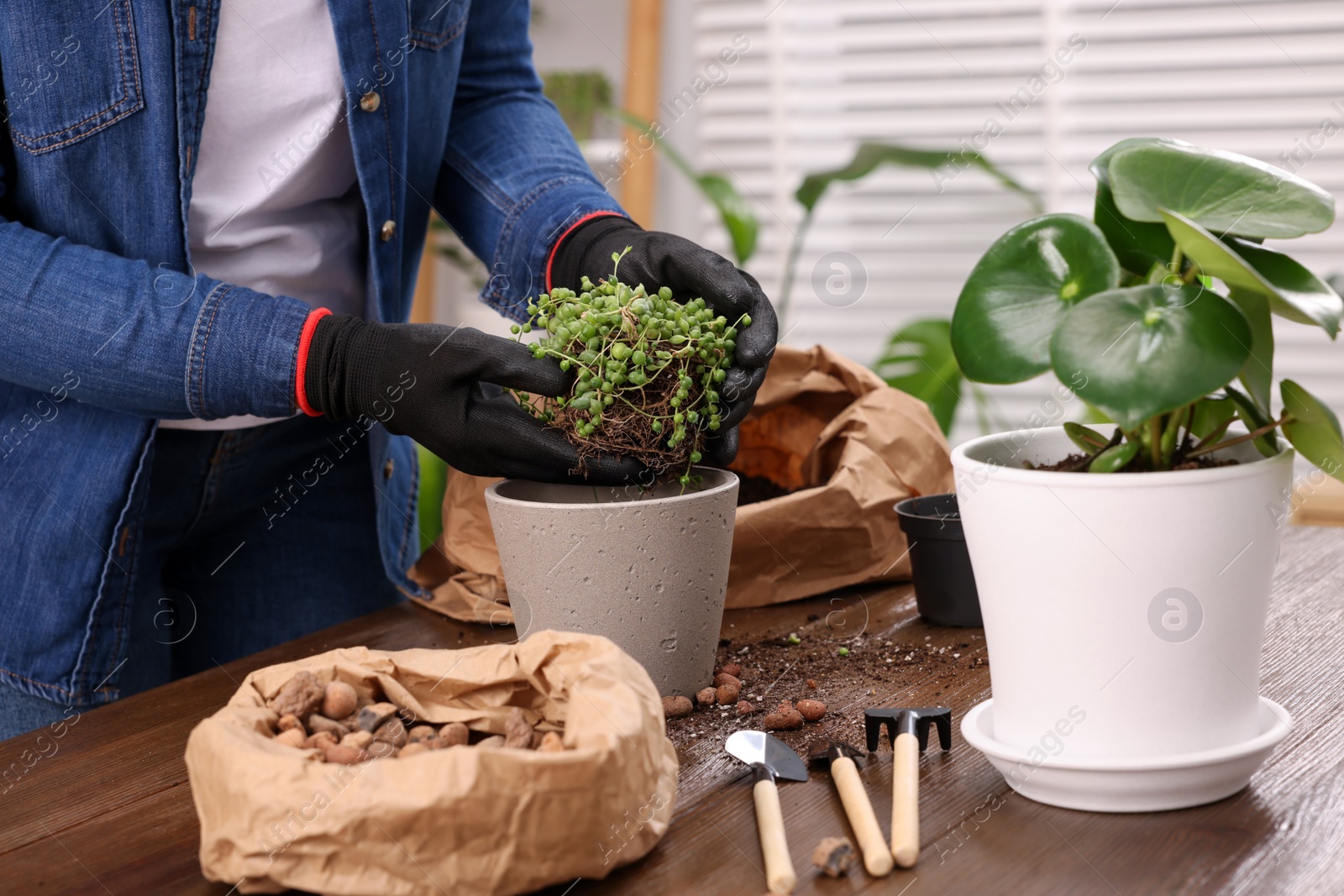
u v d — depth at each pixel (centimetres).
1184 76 229
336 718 59
